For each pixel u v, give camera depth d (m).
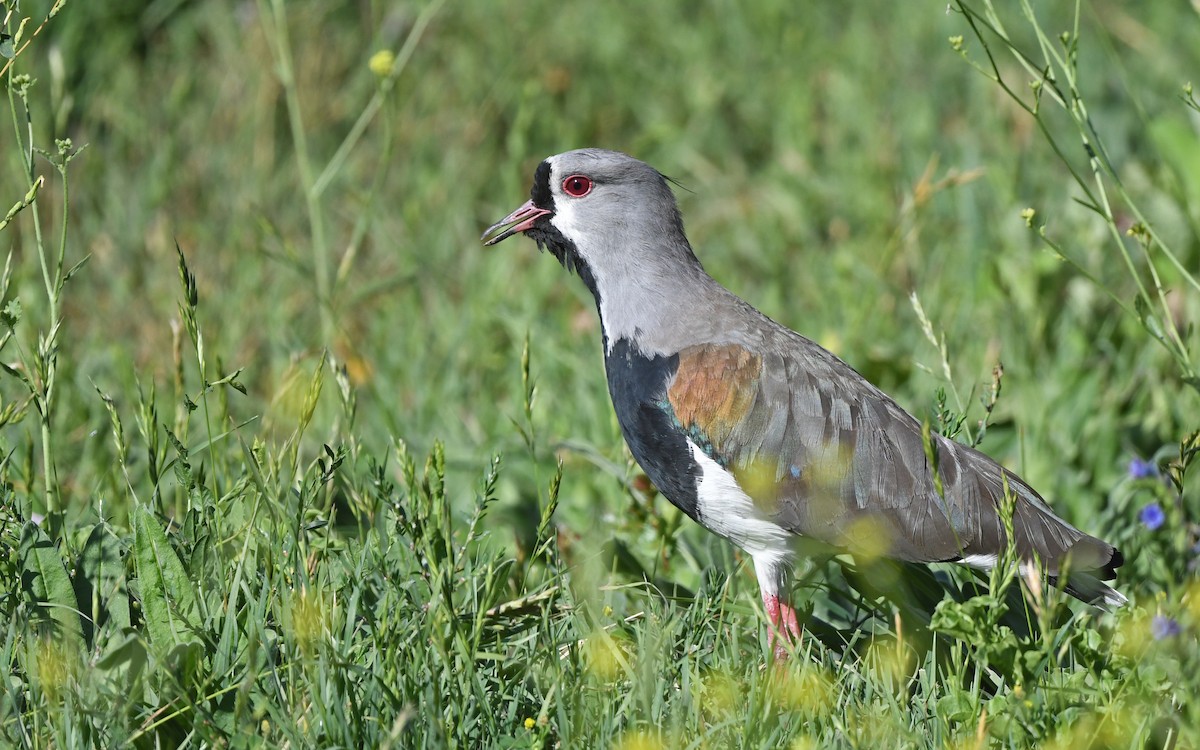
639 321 10.26
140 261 15.28
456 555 8.95
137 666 7.48
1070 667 8.55
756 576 10.13
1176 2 20.31
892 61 19.34
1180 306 13.56
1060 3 19.84
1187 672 7.17
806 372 9.72
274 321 14.21
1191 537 8.27
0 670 7.68
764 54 19.58
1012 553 8.05
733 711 7.68
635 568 9.70
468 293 14.80
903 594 9.49
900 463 9.45
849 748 7.57
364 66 18.16
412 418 12.96
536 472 9.78
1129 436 11.97
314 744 7.26
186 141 17.16
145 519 8.05
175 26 18.56
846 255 14.79
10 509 8.38
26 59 16.45
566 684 7.83
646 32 19.95
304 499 8.34
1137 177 15.10
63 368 11.86
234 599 7.88
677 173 17.98
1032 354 13.23
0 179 15.84
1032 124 17.27
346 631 7.90
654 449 10.02
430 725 7.29
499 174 17.44
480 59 18.83
